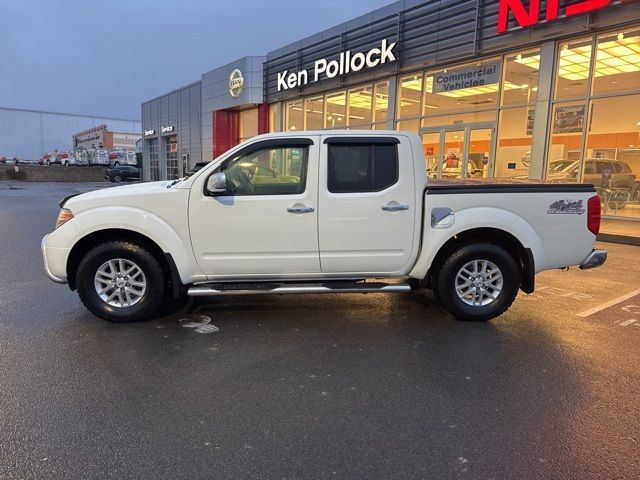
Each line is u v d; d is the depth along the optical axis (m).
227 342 4.46
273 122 23.09
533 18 11.95
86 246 4.96
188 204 4.72
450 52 14.42
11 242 10.15
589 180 12.07
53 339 4.50
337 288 4.86
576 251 5.02
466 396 3.45
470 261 4.97
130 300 4.95
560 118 12.35
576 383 3.65
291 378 3.73
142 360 4.04
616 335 4.67
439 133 15.34
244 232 4.77
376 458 2.72
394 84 16.44
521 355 4.18
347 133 4.82
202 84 27.22
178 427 3.03
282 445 2.85
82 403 3.31
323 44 19.09
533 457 2.73
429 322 5.06
